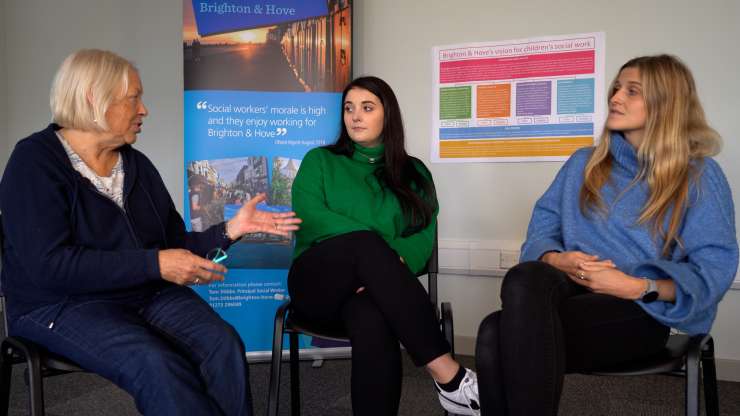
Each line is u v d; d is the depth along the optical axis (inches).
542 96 116.8
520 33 117.6
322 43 113.9
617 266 63.3
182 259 57.4
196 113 113.0
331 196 80.6
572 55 114.7
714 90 107.2
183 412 53.4
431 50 123.1
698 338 57.1
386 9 125.5
